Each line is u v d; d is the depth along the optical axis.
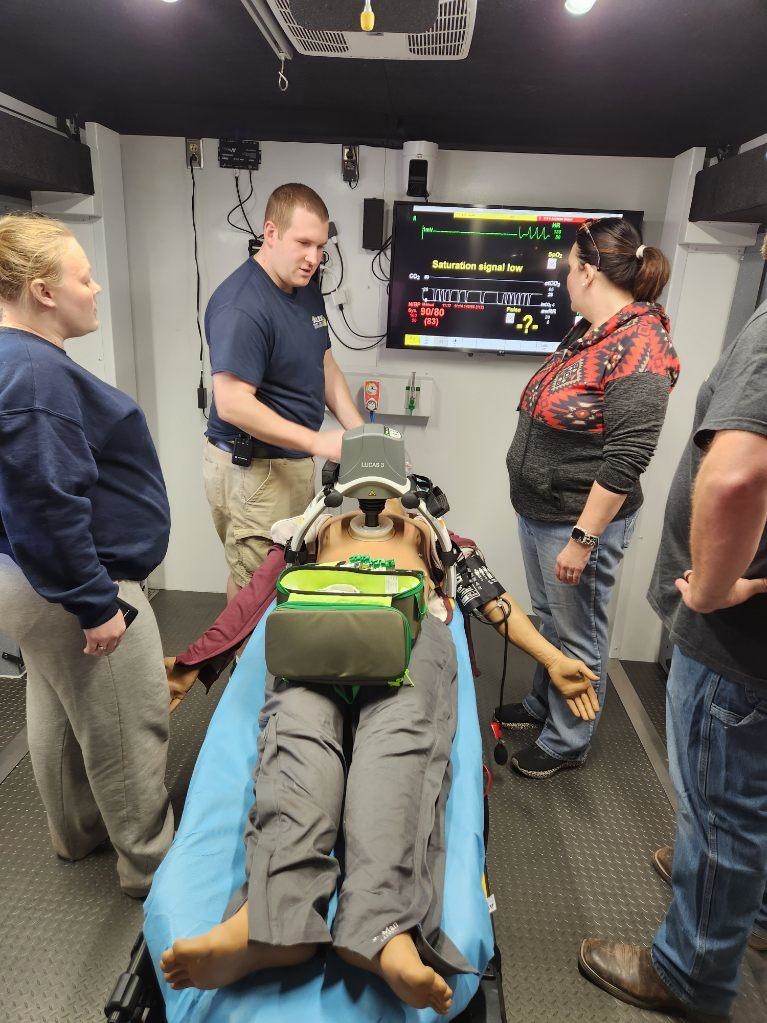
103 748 1.62
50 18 1.89
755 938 1.72
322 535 1.94
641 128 2.69
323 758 1.23
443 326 2.99
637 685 2.92
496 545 3.44
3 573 1.47
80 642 1.51
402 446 1.81
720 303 2.71
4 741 2.40
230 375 2.20
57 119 2.62
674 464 2.87
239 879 1.17
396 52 1.72
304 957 1.02
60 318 1.44
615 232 1.86
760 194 2.06
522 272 2.90
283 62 2.02
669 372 1.87
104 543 1.53
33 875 1.90
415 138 2.85
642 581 3.01
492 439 3.26
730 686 1.25
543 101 2.49
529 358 3.13
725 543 1.04
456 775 1.38
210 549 3.50
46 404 1.31
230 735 1.48
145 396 3.27
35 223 1.40
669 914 1.52
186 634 3.15
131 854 1.75
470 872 1.19
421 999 0.94
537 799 2.25
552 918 1.83
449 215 2.85
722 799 1.32
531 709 2.57
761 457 0.98
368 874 1.06
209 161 2.91
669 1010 1.59
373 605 1.37
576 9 1.62
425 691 1.40
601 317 1.94
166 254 3.06
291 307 2.34
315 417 2.50
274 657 1.33
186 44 2.07
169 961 0.94
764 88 2.16
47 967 1.65
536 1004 1.60
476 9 1.64
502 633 2.00
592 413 1.93
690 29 1.81
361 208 2.96
